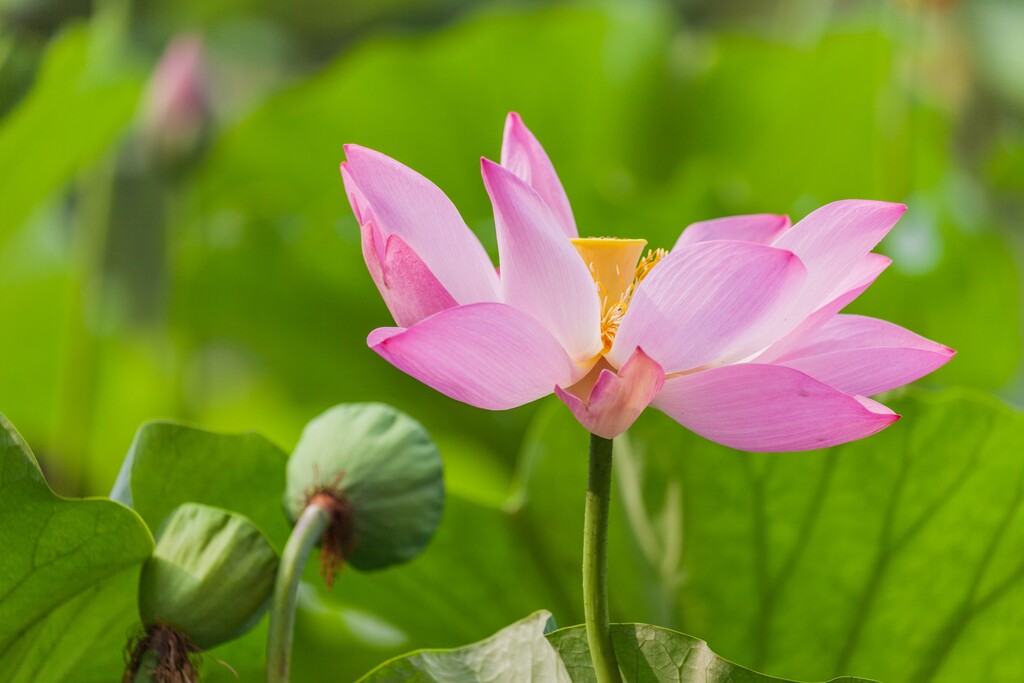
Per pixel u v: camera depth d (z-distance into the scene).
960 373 2.88
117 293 3.20
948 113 3.02
